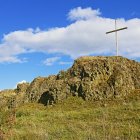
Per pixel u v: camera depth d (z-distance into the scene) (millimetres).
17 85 58938
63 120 35312
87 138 26641
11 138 26969
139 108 36344
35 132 28047
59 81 49406
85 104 44156
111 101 43500
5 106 52781
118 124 30922
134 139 26109
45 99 49250
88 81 47281
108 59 49688
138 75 48188
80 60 52344
